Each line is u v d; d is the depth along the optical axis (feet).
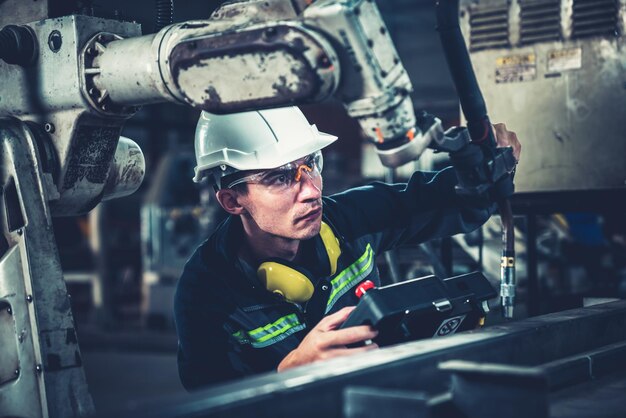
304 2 3.66
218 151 5.42
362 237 5.90
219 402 2.44
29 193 4.53
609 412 3.14
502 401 2.60
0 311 4.55
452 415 2.71
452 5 3.98
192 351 5.41
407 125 3.65
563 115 7.16
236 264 5.48
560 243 12.88
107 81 4.45
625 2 6.84
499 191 4.52
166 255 23.93
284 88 3.51
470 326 4.81
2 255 4.53
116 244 26.89
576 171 7.14
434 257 7.54
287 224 5.27
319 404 2.63
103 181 5.01
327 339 4.13
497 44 7.41
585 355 3.82
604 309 4.42
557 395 3.44
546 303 7.23
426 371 2.99
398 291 4.27
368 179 16.33
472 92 4.14
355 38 3.42
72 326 4.57
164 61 4.09
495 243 8.69
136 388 18.74
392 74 3.56
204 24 3.90
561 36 7.13
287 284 5.31
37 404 4.42
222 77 3.69
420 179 6.10
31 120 4.80
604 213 7.23
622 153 6.93
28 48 4.67
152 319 24.39
